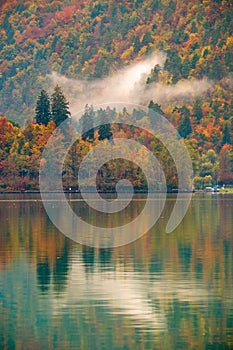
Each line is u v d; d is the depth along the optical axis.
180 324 62.16
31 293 72.75
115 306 67.56
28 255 97.50
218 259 92.31
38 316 64.50
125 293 72.56
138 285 76.06
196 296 71.00
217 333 59.97
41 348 57.09
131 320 63.34
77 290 73.94
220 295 71.31
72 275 81.81
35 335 59.72
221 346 57.22
